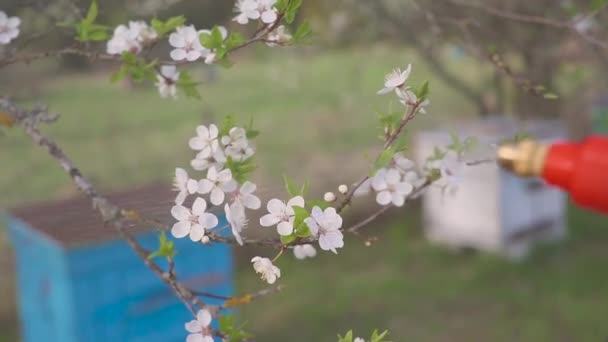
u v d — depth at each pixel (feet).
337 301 20.42
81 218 7.43
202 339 3.73
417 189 5.14
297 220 3.43
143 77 4.75
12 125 4.91
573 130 30.68
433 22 8.82
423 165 5.33
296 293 21.20
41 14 6.75
